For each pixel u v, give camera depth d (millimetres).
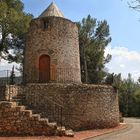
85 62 40031
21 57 29438
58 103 20984
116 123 24312
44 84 21188
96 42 41688
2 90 20000
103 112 22578
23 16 23359
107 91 23250
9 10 22219
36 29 25656
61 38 25375
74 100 21203
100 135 18703
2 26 22484
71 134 16469
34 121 16297
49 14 26922
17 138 15328
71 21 26359
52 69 24734
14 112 16359
